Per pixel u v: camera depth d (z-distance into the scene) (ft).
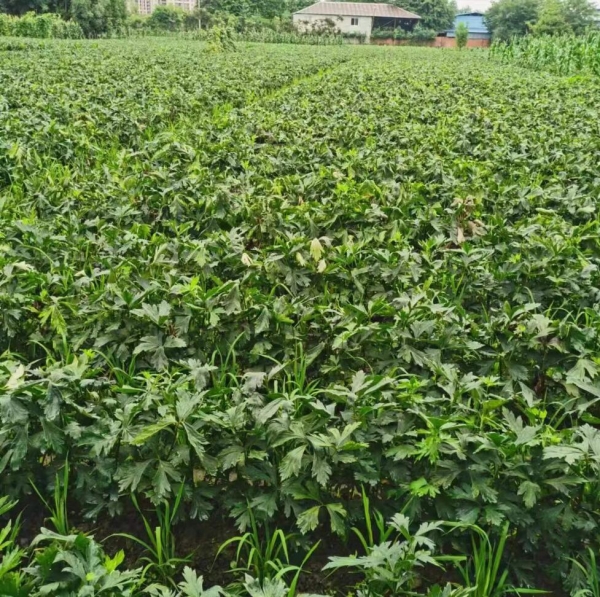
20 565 11.53
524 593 11.20
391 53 184.24
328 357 15.47
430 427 11.21
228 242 19.60
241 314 15.58
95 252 20.25
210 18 287.28
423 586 11.46
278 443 11.10
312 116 44.50
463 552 11.19
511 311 15.26
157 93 52.21
